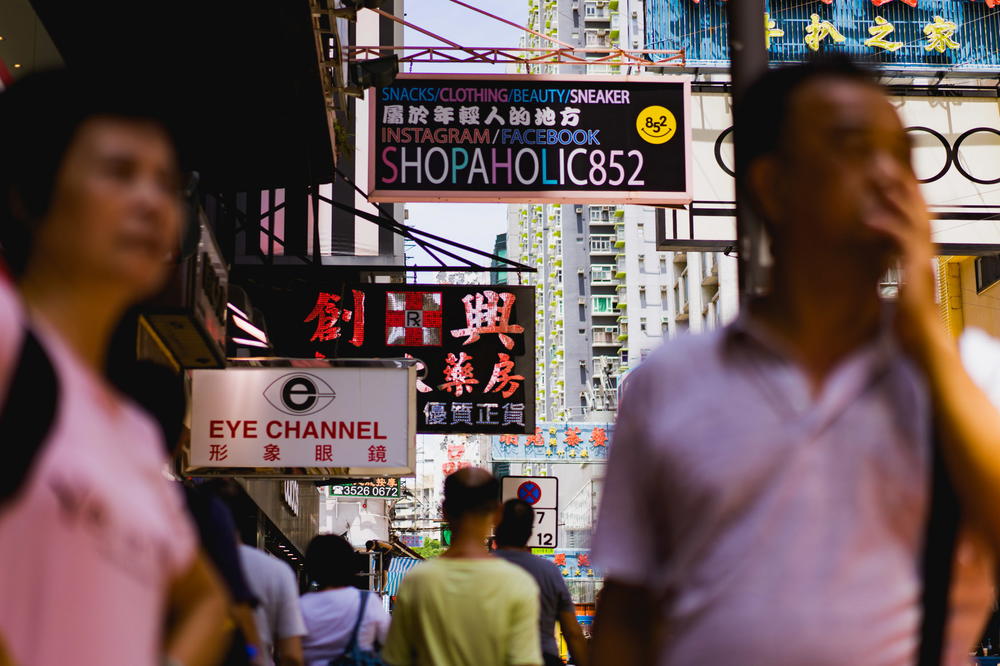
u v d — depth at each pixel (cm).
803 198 171
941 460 158
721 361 173
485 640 483
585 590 4388
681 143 1277
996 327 2202
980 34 1440
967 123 1436
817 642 157
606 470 185
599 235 8700
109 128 165
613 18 9006
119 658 149
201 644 182
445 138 1262
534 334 1399
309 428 1044
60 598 143
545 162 1265
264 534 1955
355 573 639
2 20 751
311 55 965
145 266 167
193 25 902
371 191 1249
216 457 1036
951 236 1419
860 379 166
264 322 1293
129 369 382
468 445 7294
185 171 189
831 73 176
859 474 162
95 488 148
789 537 161
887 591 159
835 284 172
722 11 1374
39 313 162
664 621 174
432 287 1400
